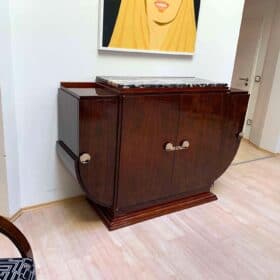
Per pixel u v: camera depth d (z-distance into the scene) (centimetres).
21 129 183
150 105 176
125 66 207
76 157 166
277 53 340
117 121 169
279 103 340
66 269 154
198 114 199
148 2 195
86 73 193
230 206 227
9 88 167
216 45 246
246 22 386
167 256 168
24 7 161
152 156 189
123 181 184
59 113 190
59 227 188
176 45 220
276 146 349
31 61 172
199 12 223
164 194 207
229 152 231
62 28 176
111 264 159
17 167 188
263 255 173
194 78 232
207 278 153
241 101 219
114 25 189
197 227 197
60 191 213
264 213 220
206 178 225
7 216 187
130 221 194
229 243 182
